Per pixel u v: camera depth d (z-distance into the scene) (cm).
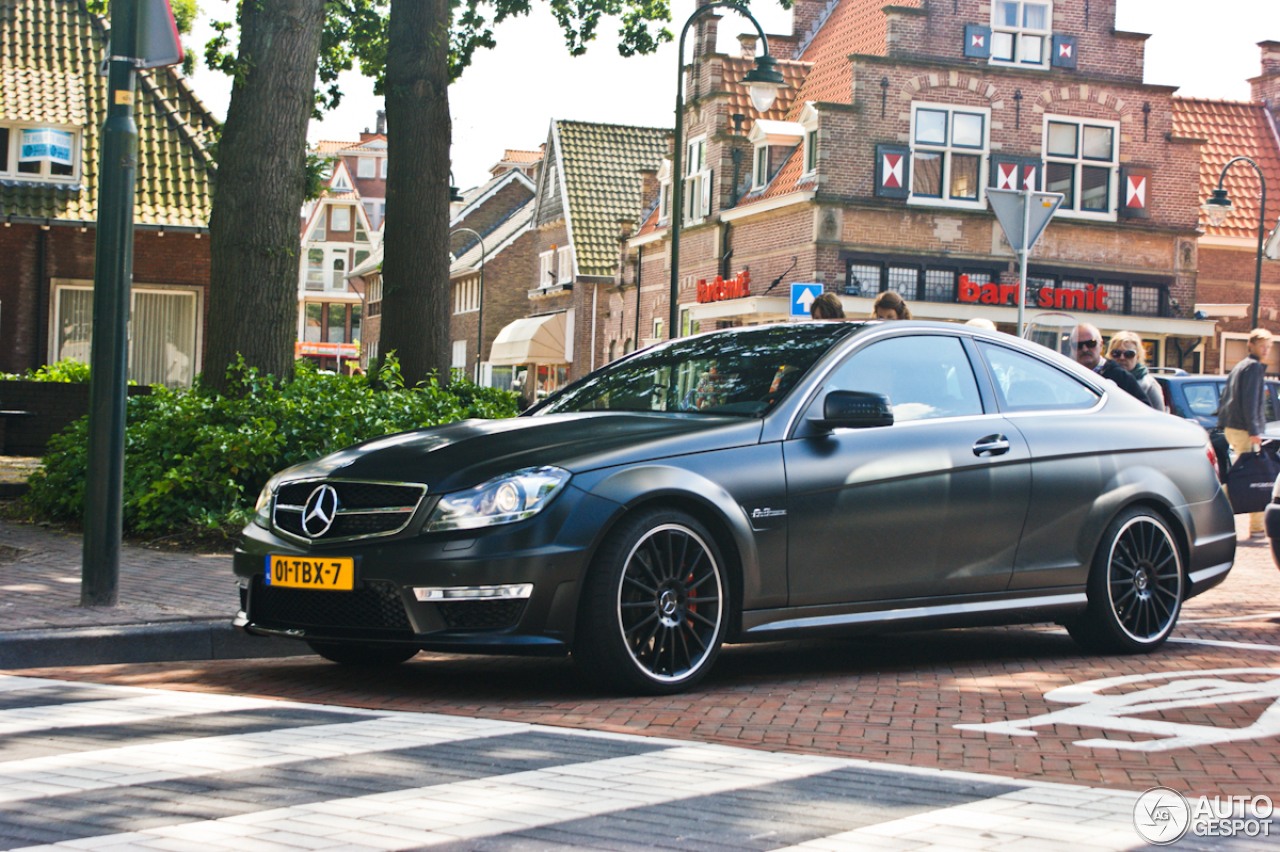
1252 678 576
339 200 8781
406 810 325
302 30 1080
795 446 554
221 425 1005
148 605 677
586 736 430
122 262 678
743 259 3419
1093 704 514
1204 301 3431
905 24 3025
